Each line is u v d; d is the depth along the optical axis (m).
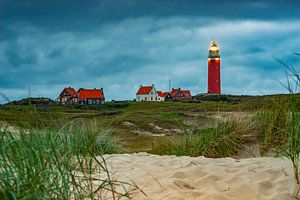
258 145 10.35
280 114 9.99
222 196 5.33
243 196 5.46
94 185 5.02
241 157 10.21
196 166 6.91
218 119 11.34
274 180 5.92
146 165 7.24
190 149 10.49
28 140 4.54
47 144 4.83
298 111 6.37
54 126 6.08
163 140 11.54
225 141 10.38
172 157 8.34
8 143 4.32
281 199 5.21
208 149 10.37
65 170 4.71
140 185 5.79
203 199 5.23
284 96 10.60
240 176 6.18
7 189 3.84
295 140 6.00
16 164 4.12
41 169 4.25
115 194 5.14
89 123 8.95
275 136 9.79
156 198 5.15
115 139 10.81
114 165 7.20
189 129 11.80
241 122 10.84
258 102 11.59
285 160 6.85
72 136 7.05
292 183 5.65
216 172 6.48
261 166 6.75
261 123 10.60
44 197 3.94
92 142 6.32
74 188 4.60
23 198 3.82
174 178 6.09
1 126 4.46
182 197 5.22
